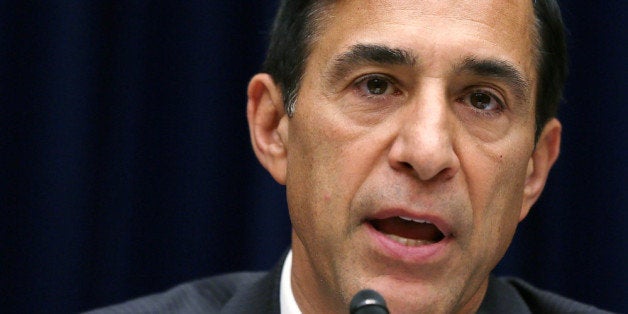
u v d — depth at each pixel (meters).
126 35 6.54
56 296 6.45
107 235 6.52
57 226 6.43
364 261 3.83
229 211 6.63
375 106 3.89
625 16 6.51
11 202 6.46
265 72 4.52
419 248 3.78
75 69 6.42
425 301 3.79
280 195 6.52
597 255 6.56
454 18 3.89
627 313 6.48
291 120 4.20
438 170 3.70
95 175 6.49
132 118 6.53
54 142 6.42
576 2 6.57
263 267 6.49
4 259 6.47
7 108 6.45
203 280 5.13
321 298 4.29
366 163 3.85
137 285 6.57
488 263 4.00
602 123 6.54
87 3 6.45
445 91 3.85
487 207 3.92
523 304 4.59
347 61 3.93
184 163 6.60
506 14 3.99
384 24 3.89
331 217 3.92
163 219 6.61
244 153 6.63
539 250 6.57
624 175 6.50
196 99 6.59
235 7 6.62
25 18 6.47
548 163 4.47
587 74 6.57
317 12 4.12
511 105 3.98
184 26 6.59
